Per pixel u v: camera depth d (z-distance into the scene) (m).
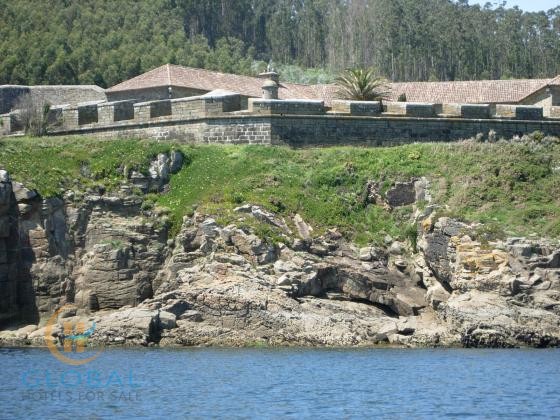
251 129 78.12
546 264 63.72
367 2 187.50
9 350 61.09
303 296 65.56
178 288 65.06
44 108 86.88
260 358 56.03
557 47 169.00
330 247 68.62
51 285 69.69
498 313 61.53
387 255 69.38
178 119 80.44
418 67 165.00
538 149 75.06
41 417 41.28
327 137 78.75
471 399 44.31
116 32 152.75
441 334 61.69
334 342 61.47
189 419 40.50
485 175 71.88
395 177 73.12
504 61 166.62
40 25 148.25
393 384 47.72
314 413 41.50
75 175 73.81
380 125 79.56
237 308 62.72
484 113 81.12
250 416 40.94
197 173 74.81
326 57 182.88
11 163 73.25
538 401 43.91
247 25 192.12
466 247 65.44
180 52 149.00
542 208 68.75
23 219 70.25
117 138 81.88
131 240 70.88
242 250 66.75
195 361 54.94
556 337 61.16
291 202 71.44
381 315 66.50
